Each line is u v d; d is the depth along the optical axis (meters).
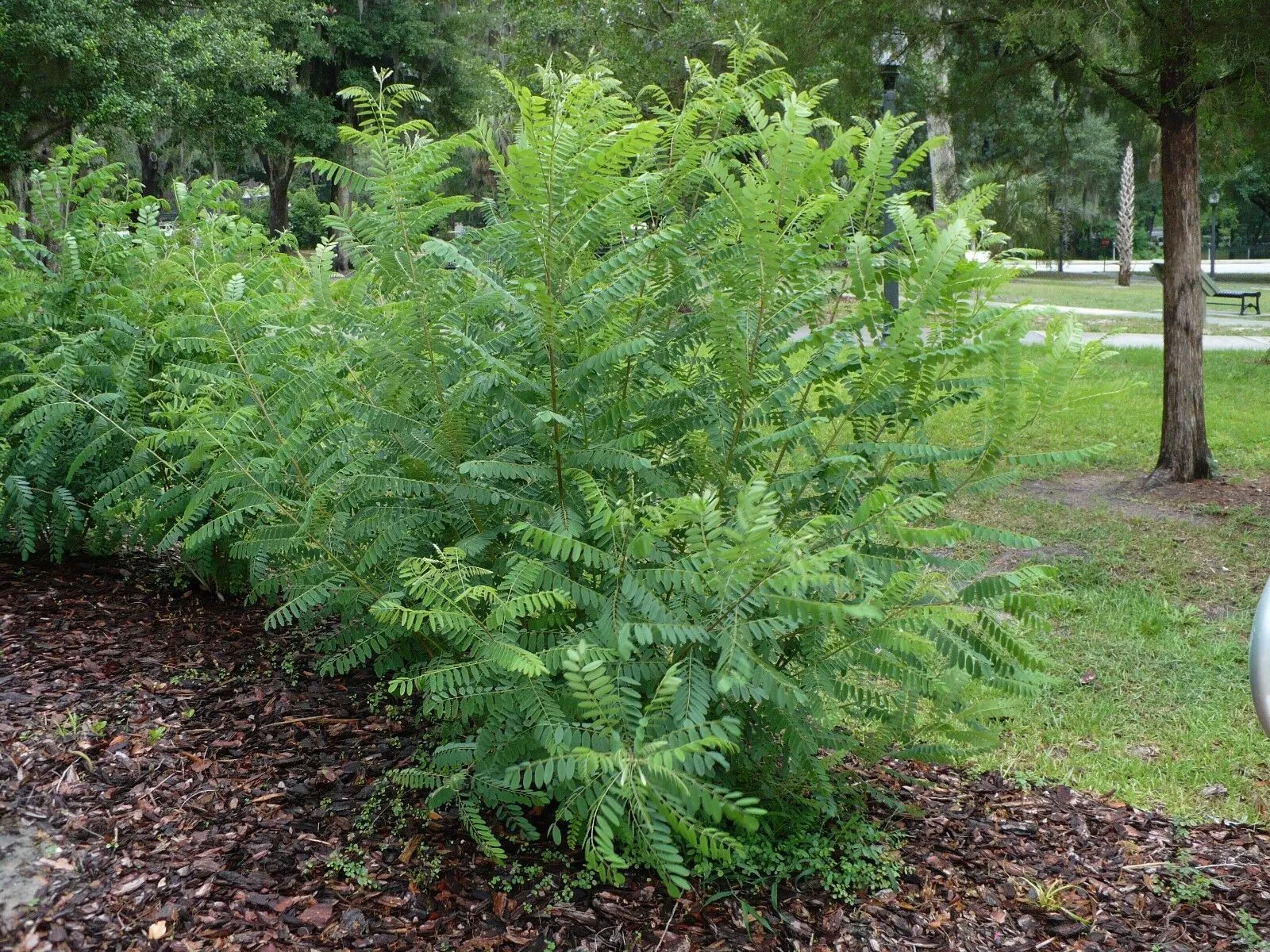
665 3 16.28
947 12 9.37
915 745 3.40
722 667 2.70
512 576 2.82
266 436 3.58
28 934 2.58
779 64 9.80
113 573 5.24
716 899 3.05
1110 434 11.01
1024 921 3.14
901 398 3.20
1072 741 4.63
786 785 3.25
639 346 2.73
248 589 5.04
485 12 32.84
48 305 5.25
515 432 3.23
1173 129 8.98
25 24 16.39
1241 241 67.31
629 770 2.46
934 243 3.27
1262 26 7.79
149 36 19.11
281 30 31.30
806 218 3.18
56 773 3.29
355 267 3.50
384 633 3.35
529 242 2.77
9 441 5.06
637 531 3.14
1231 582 6.79
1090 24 8.27
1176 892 3.34
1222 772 4.34
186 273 4.09
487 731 2.95
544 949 2.78
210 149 27.89
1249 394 13.56
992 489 3.25
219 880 2.89
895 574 2.86
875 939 2.99
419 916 2.86
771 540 2.63
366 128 3.20
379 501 3.37
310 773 3.50
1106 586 6.66
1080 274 46.84
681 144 3.44
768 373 3.12
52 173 5.63
